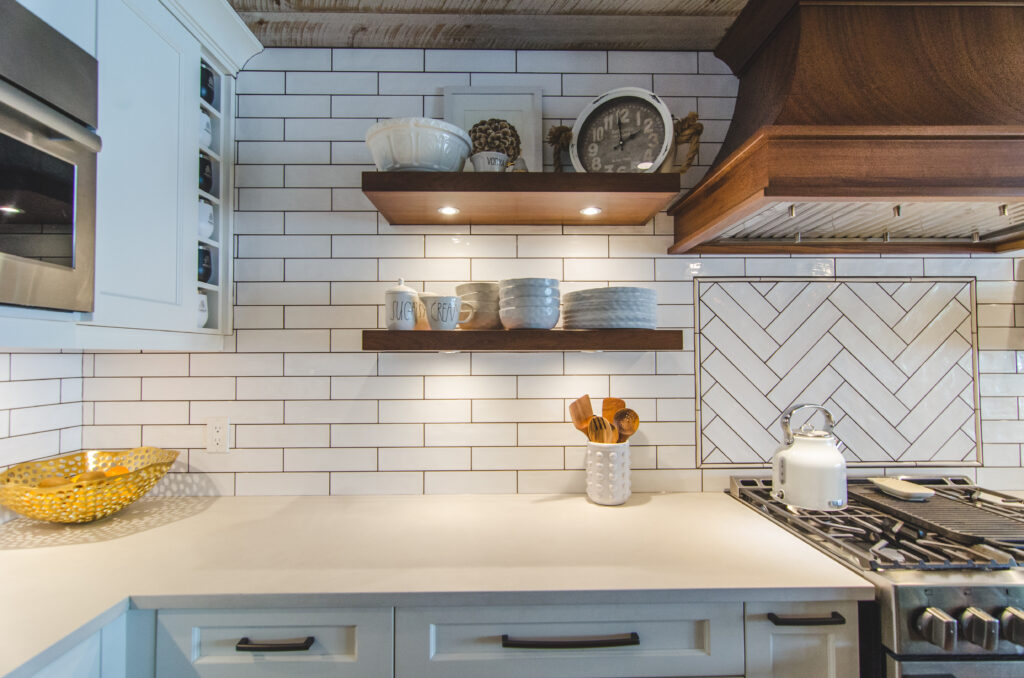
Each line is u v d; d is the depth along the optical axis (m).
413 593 0.90
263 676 0.90
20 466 1.25
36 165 0.81
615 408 1.45
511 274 1.50
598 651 0.92
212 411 1.46
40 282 0.82
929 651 0.87
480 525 1.23
